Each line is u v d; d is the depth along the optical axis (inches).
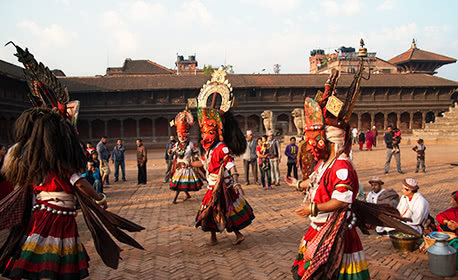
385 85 1877.5
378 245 226.5
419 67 2770.7
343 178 111.0
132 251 218.1
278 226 271.6
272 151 479.5
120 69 2608.3
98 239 129.1
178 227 276.5
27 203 128.1
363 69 117.9
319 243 113.5
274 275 176.2
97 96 1752.0
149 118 1780.3
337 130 116.6
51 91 148.5
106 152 510.3
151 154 1315.2
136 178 622.5
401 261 196.7
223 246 224.5
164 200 398.3
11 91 1343.5
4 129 1317.7
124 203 386.3
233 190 215.8
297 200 377.4
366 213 125.0
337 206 110.3
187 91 1797.5
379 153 995.3
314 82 1861.5
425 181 493.7
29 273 113.7
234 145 221.5
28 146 115.6
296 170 487.5
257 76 1914.4
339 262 108.9
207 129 212.4
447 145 1302.9
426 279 172.1
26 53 145.4
